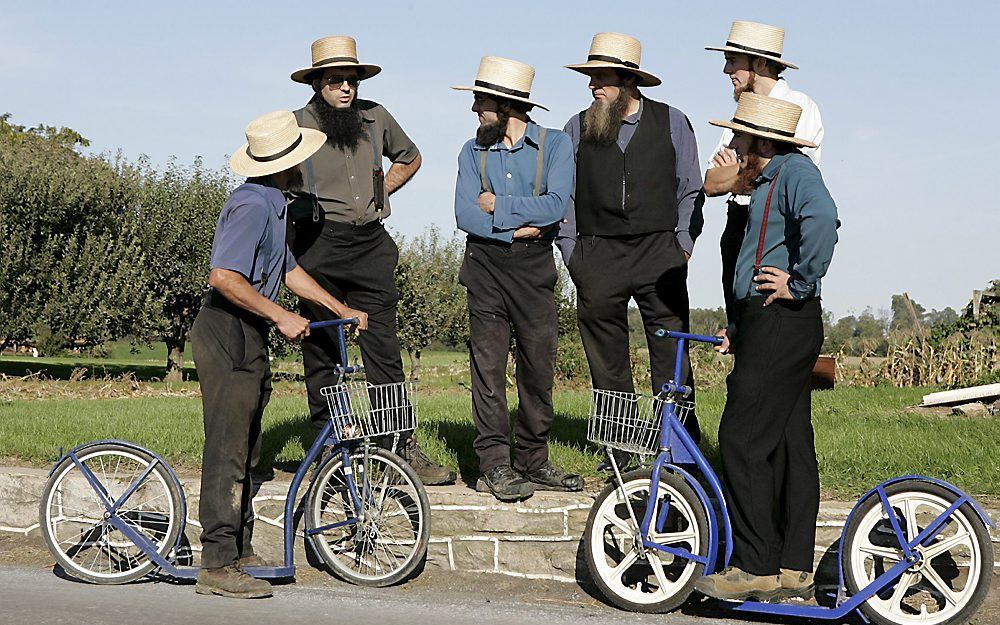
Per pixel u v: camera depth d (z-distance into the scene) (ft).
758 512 14.96
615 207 18.30
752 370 15.05
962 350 50.01
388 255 19.60
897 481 14.74
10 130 162.40
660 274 18.43
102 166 98.58
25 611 14.94
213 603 15.65
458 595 16.48
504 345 18.10
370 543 17.47
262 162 16.52
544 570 17.26
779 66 18.76
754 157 15.26
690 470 17.79
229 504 16.30
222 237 16.15
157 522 18.47
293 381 70.49
